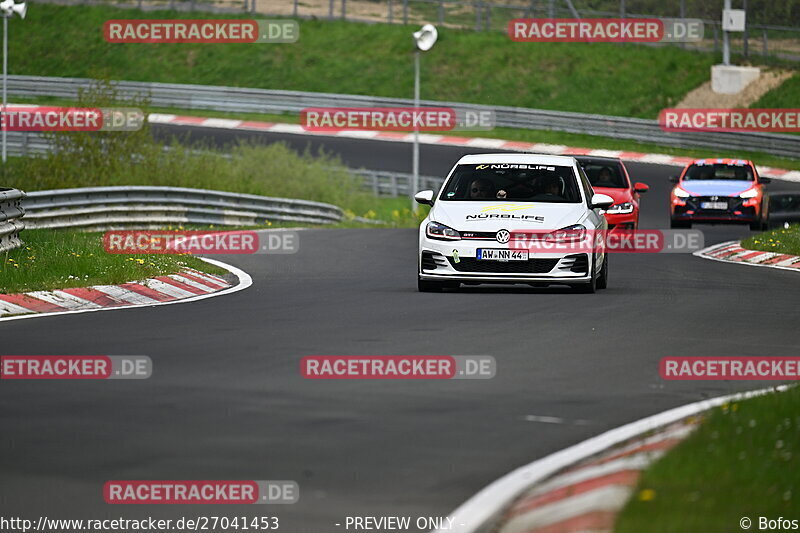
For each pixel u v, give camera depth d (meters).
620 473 22.83
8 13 122.75
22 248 64.06
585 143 186.62
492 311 50.97
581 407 31.58
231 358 38.44
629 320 48.66
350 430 28.56
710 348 41.66
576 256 57.12
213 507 22.30
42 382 34.31
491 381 35.16
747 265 76.94
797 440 24.88
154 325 46.03
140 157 119.19
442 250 57.19
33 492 23.23
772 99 197.12
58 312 50.09
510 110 195.38
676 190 108.31
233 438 27.62
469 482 24.00
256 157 144.12
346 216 135.50
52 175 113.56
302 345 41.12
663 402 32.34
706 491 21.06
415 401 32.12
